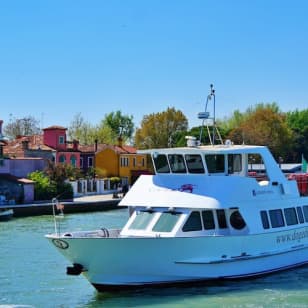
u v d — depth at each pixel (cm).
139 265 2003
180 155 2241
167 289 2069
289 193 2438
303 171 3369
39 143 8606
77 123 12244
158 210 2158
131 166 9350
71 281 2314
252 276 2219
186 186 2158
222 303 1944
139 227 2150
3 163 6550
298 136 10538
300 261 2452
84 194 7638
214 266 2098
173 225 2097
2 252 3019
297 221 2459
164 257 2009
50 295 2097
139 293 2045
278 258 2325
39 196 6231
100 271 2012
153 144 10188
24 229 4262
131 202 2195
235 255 2142
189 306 1909
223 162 2256
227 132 9606
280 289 2117
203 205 2102
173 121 10262
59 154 8394
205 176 2162
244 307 1906
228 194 2167
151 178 2230
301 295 2044
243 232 2200
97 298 2023
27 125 11769
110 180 8212
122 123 14212
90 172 8444
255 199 2264
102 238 1952
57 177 6500
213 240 2072
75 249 1984
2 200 5781
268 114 9806
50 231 4125
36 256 2886
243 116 11325
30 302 2008
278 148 9631
